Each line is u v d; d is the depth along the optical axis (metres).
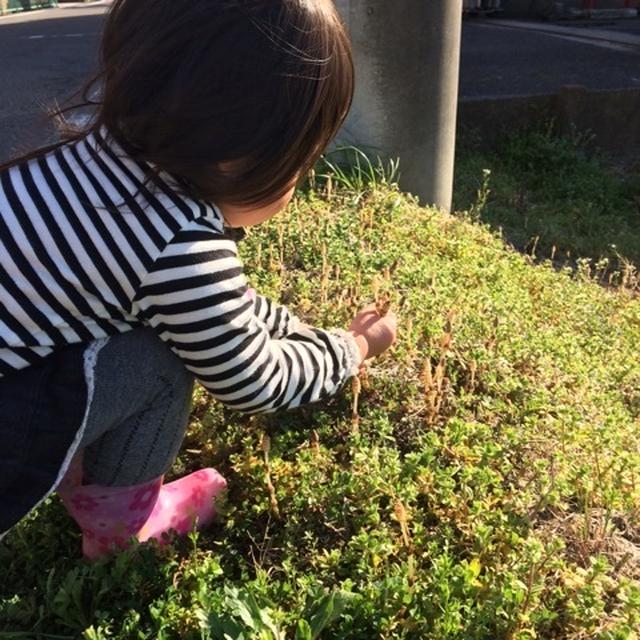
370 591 0.75
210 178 0.67
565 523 0.91
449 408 1.07
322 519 0.88
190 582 0.79
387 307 0.98
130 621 0.74
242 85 0.65
